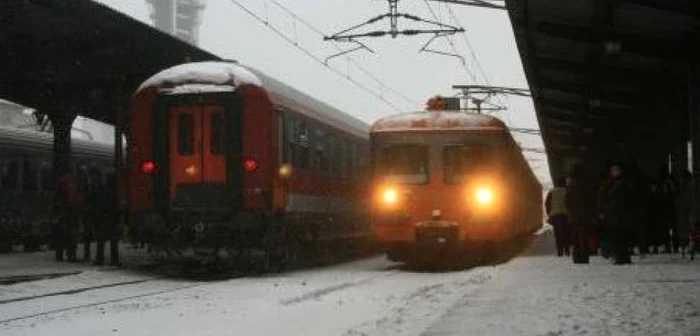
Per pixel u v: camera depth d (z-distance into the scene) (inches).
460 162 704.4
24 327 377.1
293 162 695.1
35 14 728.3
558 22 770.8
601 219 632.4
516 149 845.8
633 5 663.8
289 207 679.7
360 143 940.6
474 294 413.7
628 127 1331.2
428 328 297.1
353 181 901.8
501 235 701.9
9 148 999.6
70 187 796.0
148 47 839.1
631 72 921.5
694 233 717.3
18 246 1194.6
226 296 492.7
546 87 1096.2
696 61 743.7
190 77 660.7
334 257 880.3
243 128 647.8
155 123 662.5
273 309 432.8
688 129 901.8
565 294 390.6
